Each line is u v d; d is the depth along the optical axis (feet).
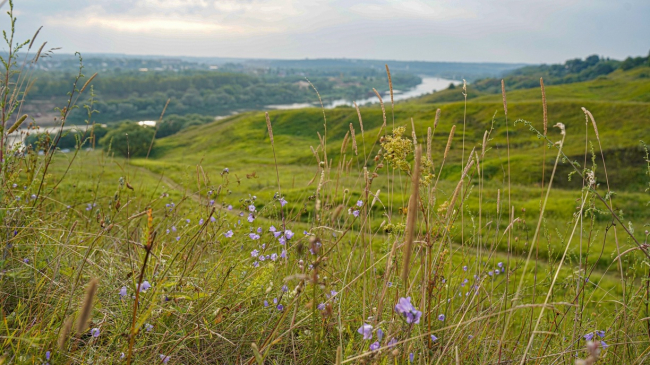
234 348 7.09
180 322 6.82
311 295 7.32
